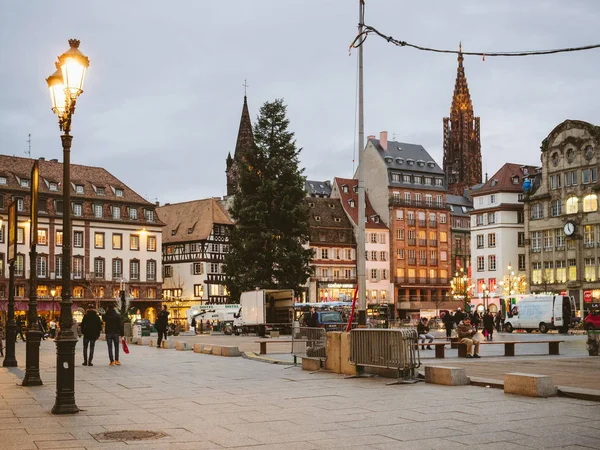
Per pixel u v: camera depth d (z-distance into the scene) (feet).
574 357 85.81
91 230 301.22
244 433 32.99
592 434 31.91
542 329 195.31
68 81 41.34
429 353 95.04
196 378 60.23
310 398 45.37
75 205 298.15
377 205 370.32
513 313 203.31
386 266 360.28
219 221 342.23
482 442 30.35
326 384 53.83
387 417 37.09
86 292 296.51
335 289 346.33
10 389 52.03
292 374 63.16
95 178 313.53
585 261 261.44
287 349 113.80
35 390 51.29
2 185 280.31
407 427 34.06
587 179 262.67
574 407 39.75
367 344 57.52
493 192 316.81
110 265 305.53
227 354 91.71
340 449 29.25
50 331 201.77
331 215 358.02
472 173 609.83
